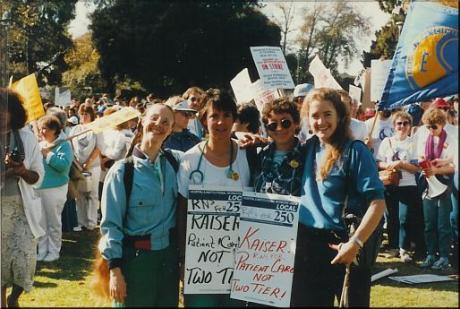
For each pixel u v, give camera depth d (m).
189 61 12.30
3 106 4.09
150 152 2.97
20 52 6.79
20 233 4.07
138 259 2.93
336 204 2.74
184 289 3.00
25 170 4.05
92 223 6.51
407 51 2.67
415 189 3.11
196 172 3.03
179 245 3.15
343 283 2.88
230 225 3.00
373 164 2.70
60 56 7.33
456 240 2.56
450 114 2.59
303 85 4.54
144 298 2.93
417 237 3.14
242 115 3.85
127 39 9.44
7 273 4.02
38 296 4.18
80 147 6.23
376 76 4.07
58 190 5.37
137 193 2.91
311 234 2.83
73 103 7.81
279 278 2.90
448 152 2.60
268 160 2.99
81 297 4.06
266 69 6.63
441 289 2.61
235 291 2.96
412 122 3.12
